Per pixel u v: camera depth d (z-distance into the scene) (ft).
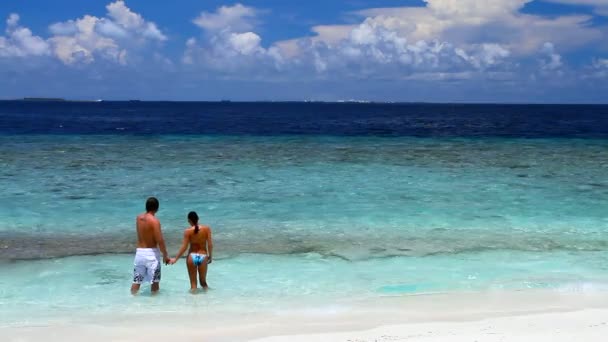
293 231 42.55
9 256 35.70
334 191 58.85
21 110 487.20
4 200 52.44
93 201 52.47
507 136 150.20
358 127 206.90
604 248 38.29
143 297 28.30
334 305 27.04
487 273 32.63
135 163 79.97
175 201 52.95
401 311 26.13
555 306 26.84
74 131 160.25
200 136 143.02
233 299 27.96
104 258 35.60
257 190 59.00
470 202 53.36
